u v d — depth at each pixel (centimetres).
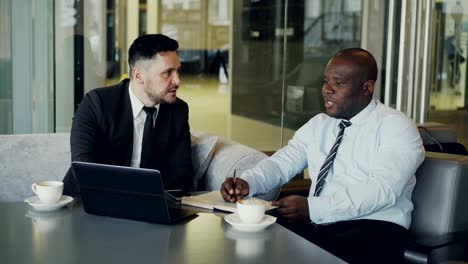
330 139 271
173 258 165
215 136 326
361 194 241
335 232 245
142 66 270
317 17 817
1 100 413
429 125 334
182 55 914
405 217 251
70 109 436
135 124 281
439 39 704
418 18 454
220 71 908
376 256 237
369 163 256
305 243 181
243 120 854
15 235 184
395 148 247
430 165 254
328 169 261
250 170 268
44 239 180
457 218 249
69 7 430
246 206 194
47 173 297
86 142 269
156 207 197
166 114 288
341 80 257
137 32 767
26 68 415
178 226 197
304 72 780
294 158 278
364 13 704
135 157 282
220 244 178
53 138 303
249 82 874
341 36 777
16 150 293
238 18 899
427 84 460
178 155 288
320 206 240
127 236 184
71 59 434
